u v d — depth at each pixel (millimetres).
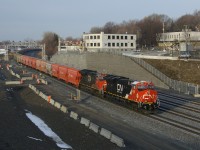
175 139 28359
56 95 53938
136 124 33812
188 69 68875
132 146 26516
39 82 70250
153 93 38656
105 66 79188
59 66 74812
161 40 165750
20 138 29547
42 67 94062
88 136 29812
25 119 37781
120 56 74375
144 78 66938
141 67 68188
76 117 36875
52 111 42031
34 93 57156
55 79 77250
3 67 122125
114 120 35781
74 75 62594
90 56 84938
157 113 39000
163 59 76688
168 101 47000
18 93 59844
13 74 93250
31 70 106750
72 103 46656
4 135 30625
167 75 68375
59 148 26516
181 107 42562
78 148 26406
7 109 43781
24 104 48406
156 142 27547
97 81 51844
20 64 135375
